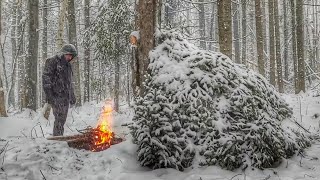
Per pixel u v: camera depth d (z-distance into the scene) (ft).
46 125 28.32
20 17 81.71
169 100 17.80
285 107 21.43
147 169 16.98
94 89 56.13
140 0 20.48
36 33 46.19
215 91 18.60
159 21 21.62
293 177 15.84
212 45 101.86
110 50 44.93
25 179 15.29
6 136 20.77
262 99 19.13
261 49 54.13
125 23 44.09
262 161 16.85
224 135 16.99
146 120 16.84
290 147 18.58
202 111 17.61
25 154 16.98
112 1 44.78
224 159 16.35
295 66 70.85
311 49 103.09
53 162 16.74
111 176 15.81
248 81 19.33
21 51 85.10
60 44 42.73
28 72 45.03
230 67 19.60
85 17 66.44
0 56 29.43
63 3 43.34
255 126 17.04
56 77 22.24
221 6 34.91
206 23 111.45
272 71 64.13
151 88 18.21
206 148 16.87
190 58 19.21
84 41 52.75
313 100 39.27
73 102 23.48
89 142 18.97
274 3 69.10
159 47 20.15
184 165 16.72
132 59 21.25
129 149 18.19
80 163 17.08
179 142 16.80
